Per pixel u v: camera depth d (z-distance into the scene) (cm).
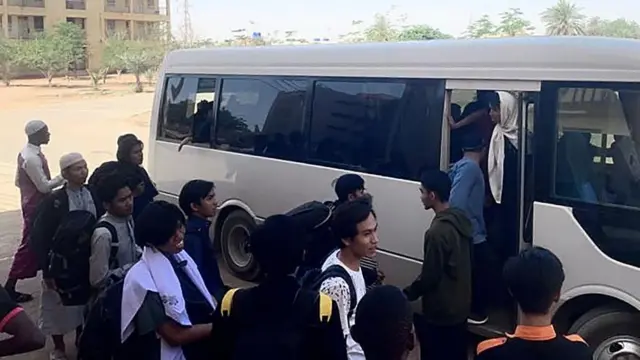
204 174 888
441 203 472
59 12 7281
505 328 573
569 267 525
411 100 643
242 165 830
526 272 269
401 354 249
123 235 490
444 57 614
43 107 4072
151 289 347
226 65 858
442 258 452
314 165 739
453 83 605
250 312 295
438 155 619
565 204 526
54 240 504
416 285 464
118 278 458
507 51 563
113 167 595
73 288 499
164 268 356
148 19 7950
